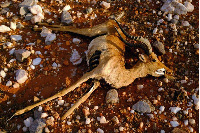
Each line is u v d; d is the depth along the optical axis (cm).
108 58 124
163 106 121
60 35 143
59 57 135
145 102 120
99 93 127
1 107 119
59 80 128
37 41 139
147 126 116
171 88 128
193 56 141
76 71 132
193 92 128
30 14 150
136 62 139
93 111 120
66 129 113
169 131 115
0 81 125
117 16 152
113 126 115
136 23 154
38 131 110
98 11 159
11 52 133
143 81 132
